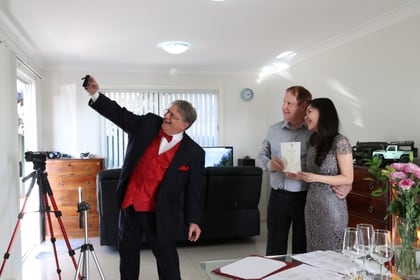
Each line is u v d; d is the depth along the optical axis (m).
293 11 3.07
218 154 5.59
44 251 4.07
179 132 2.24
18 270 3.18
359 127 3.62
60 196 4.69
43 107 5.33
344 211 2.01
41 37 3.83
